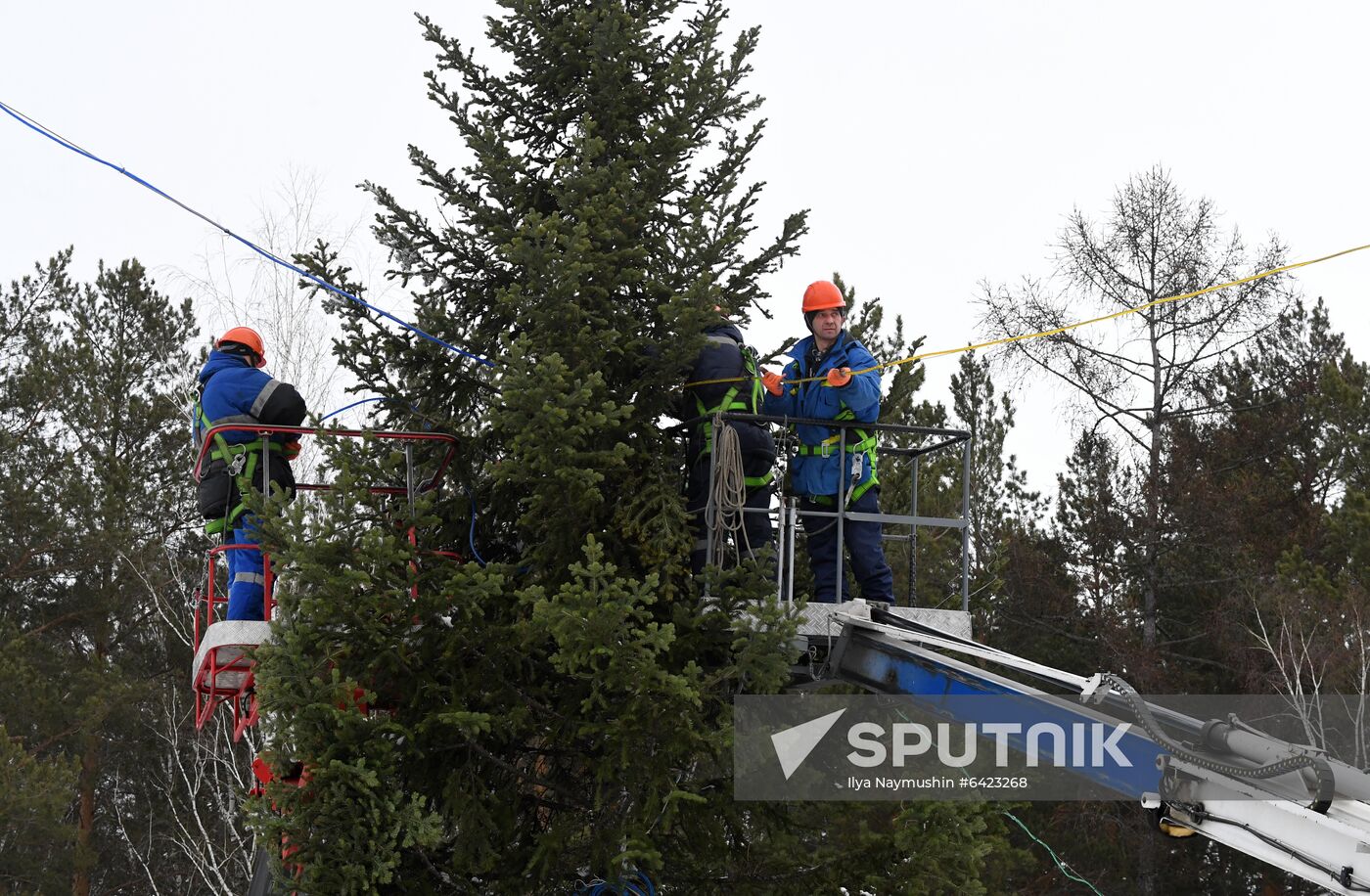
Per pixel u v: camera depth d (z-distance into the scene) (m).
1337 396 23.27
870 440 9.45
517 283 10.05
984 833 11.39
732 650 8.90
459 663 9.30
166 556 23.97
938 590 19.28
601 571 8.10
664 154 10.52
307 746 8.25
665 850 10.09
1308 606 20.36
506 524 10.88
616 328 10.07
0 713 22.59
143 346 27.14
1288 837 5.60
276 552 8.48
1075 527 24.19
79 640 26.73
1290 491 23.17
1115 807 23.03
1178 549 23.67
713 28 11.16
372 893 8.26
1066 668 24.19
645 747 9.20
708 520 9.13
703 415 9.66
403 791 9.16
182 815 25.75
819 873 10.16
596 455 9.00
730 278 10.95
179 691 24.75
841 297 9.52
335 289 9.97
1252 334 23.39
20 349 27.34
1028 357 23.52
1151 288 23.61
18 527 24.31
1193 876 23.23
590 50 10.76
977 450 25.20
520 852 9.76
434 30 11.09
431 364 10.73
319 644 8.44
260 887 10.50
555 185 9.91
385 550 8.43
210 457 9.28
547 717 9.69
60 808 20.81
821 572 9.68
